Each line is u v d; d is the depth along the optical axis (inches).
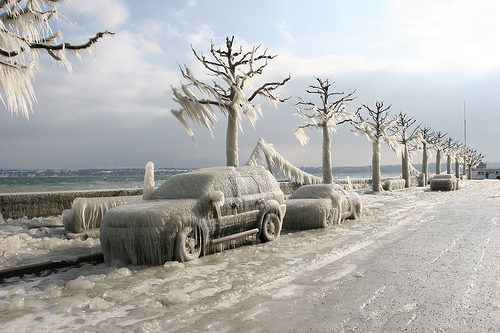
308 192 478.0
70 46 314.0
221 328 144.0
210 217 278.2
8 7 277.3
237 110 560.1
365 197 960.3
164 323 147.9
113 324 148.6
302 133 923.4
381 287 197.0
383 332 139.7
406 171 1542.8
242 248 307.9
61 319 154.7
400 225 448.1
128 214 247.8
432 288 194.7
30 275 233.3
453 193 1123.9
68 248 295.6
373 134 1177.4
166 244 245.6
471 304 169.6
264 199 339.0
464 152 3075.8
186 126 524.4
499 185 1765.5
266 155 808.3
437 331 140.2
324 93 916.6
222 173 307.1
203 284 203.6
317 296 182.7
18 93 289.9
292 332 140.3
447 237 353.4
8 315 159.5
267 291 191.2
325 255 277.0
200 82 524.7
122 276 218.8
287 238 363.6
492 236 353.7
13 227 363.9
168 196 294.0
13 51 280.2
